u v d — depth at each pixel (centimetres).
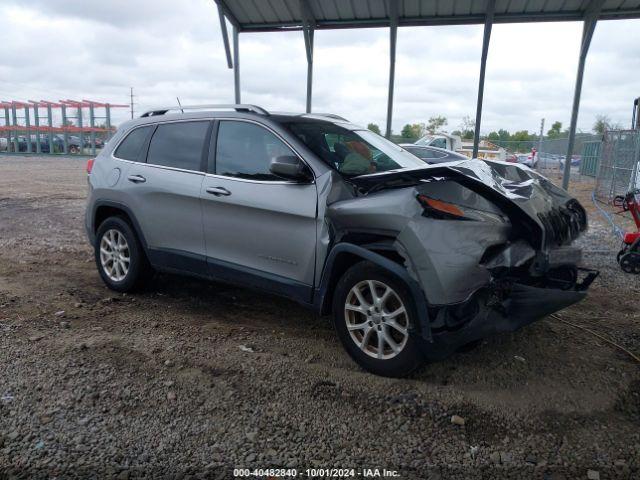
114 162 564
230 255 466
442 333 345
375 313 377
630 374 395
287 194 418
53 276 629
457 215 349
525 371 397
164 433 314
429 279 343
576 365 408
